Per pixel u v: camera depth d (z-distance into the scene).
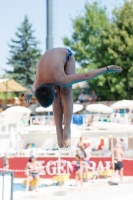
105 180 19.05
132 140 23.14
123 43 39.34
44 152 22.69
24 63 51.47
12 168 21.77
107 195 14.35
